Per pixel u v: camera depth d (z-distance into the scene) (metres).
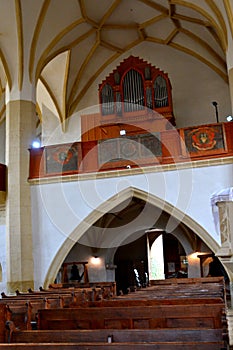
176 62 18.91
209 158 13.23
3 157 20.77
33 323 7.23
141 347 3.78
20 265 13.90
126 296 8.64
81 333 4.55
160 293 8.98
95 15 17.14
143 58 19.28
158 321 5.57
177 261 22.92
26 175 14.74
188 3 15.30
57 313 5.78
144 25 18.06
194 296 7.79
